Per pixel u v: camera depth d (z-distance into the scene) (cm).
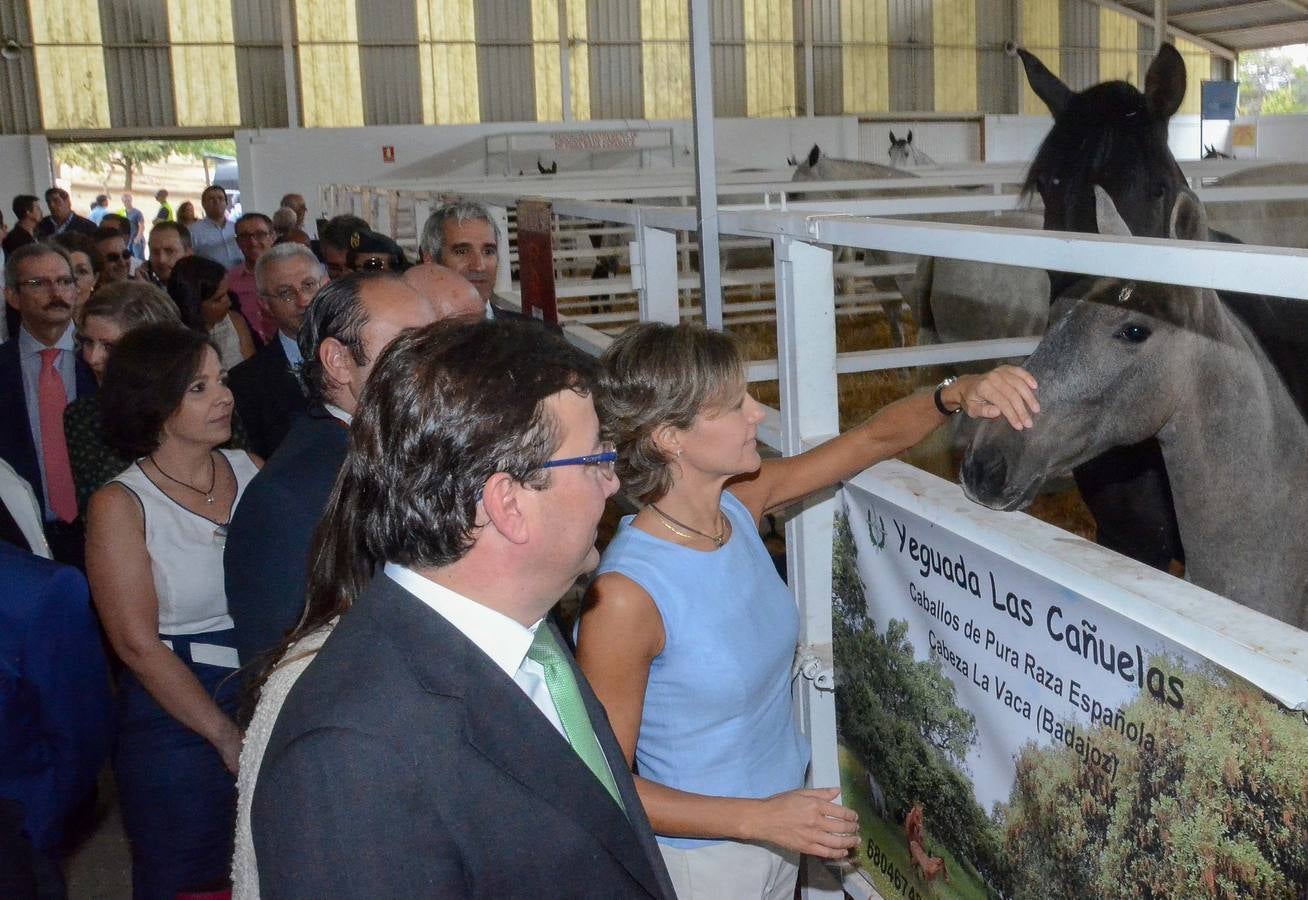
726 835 122
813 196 541
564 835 77
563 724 90
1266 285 73
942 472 297
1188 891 88
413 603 78
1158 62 203
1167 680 88
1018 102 1897
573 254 446
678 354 122
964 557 115
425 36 1670
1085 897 102
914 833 136
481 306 176
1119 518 216
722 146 1778
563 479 80
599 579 125
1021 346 207
